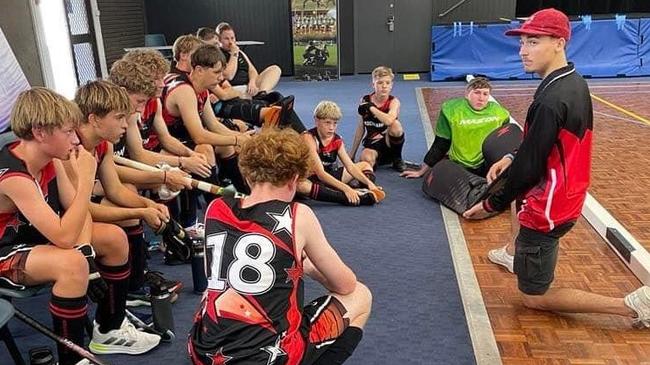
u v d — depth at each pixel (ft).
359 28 35.27
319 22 33.37
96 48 26.48
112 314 7.36
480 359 7.09
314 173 12.98
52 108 5.92
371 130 15.44
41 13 20.45
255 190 5.24
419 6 34.73
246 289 4.87
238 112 13.33
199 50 10.67
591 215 11.19
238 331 4.83
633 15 32.55
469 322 7.98
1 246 6.39
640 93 25.77
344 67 35.99
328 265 5.36
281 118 12.87
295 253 4.99
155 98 9.78
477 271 9.50
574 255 9.90
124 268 7.29
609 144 17.01
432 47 32.07
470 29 31.50
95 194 8.50
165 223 8.29
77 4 25.04
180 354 7.41
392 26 35.04
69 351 6.45
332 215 12.36
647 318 7.35
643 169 14.44
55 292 6.25
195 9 34.65
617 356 7.09
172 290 8.52
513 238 9.32
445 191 12.53
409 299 8.70
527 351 7.24
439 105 24.50
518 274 7.98
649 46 30.83
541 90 7.23
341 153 13.47
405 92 28.48
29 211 6.11
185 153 10.39
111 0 29.96
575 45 31.12
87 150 7.19
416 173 14.85
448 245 10.64
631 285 8.78
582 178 7.25
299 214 5.09
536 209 7.39
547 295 7.91
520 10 35.14
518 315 8.12
